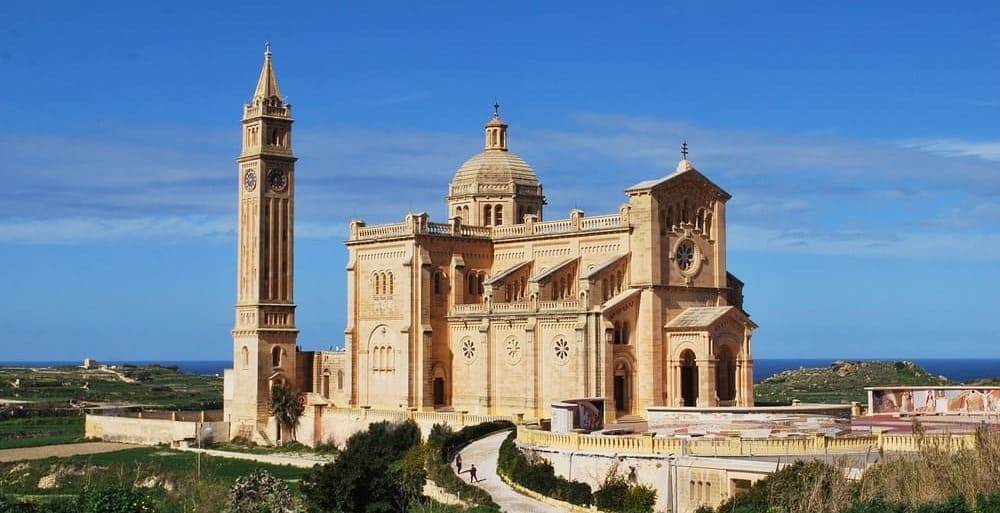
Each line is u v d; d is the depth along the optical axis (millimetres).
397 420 157875
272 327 180875
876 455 102062
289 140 185000
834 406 132375
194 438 182375
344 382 177375
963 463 89375
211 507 121750
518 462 115000
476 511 105312
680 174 153875
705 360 147250
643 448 105000
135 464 162500
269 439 178125
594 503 104188
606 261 154375
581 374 148750
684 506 100375
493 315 161625
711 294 157250
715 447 103188
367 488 109875
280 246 182875
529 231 167750
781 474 91000
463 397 166375
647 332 150875
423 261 166750
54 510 109562
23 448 190250
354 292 175875
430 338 167000
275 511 115938
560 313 152125
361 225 176625
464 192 181000
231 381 186625
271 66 185000
